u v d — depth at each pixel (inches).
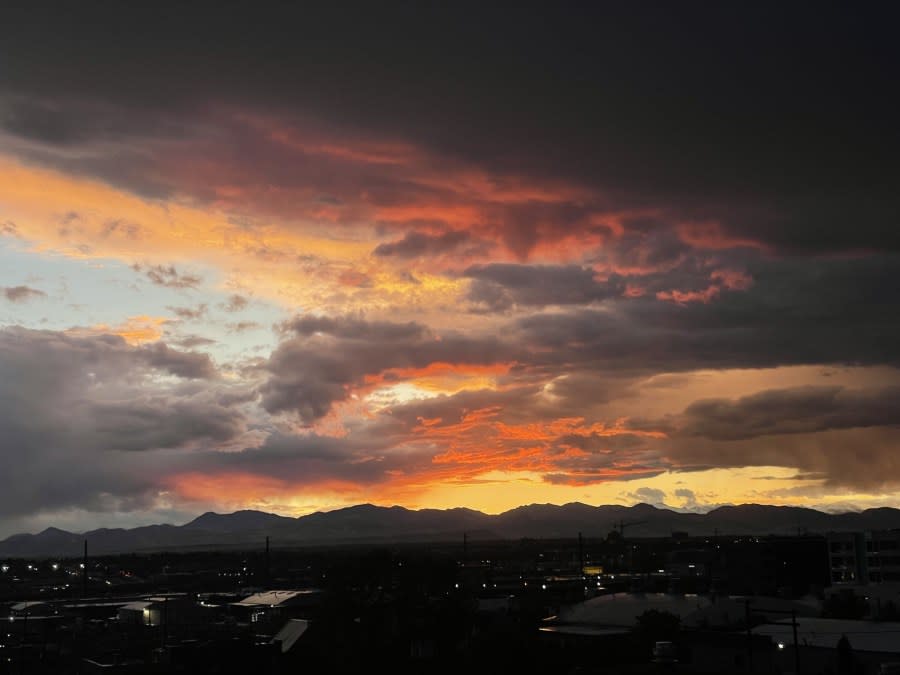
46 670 3373.5
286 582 7268.7
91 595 6766.7
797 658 2475.4
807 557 6806.1
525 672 2883.9
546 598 4921.3
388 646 3149.6
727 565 6781.5
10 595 6717.5
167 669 3083.2
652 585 5861.2
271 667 3129.9
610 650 3026.6
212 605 4955.7
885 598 4173.2
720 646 2930.6
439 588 3368.6
